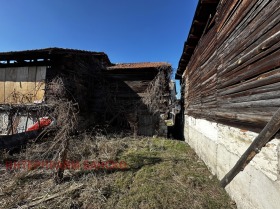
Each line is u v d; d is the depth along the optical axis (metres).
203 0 4.10
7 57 8.38
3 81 8.67
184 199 3.33
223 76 3.50
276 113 1.74
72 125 4.13
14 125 7.74
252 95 2.40
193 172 4.50
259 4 2.35
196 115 6.24
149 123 10.12
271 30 2.04
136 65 11.22
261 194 2.23
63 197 3.23
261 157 2.24
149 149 6.74
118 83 10.89
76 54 8.54
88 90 10.27
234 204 3.06
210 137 4.47
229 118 3.18
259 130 2.22
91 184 3.76
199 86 5.77
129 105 10.44
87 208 3.04
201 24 5.13
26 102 8.12
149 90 10.26
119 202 3.23
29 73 8.45
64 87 7.71
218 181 3.85
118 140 7.69
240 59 2.78
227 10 3.47
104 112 10.55
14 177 3.86
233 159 3.06
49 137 5.86
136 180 4.05
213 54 4.25
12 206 2.98
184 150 6.71
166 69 10.05
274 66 1.95
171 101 11.35
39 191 3.48
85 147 5.87
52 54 8.08
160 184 3.89
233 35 3.11
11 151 5.23
